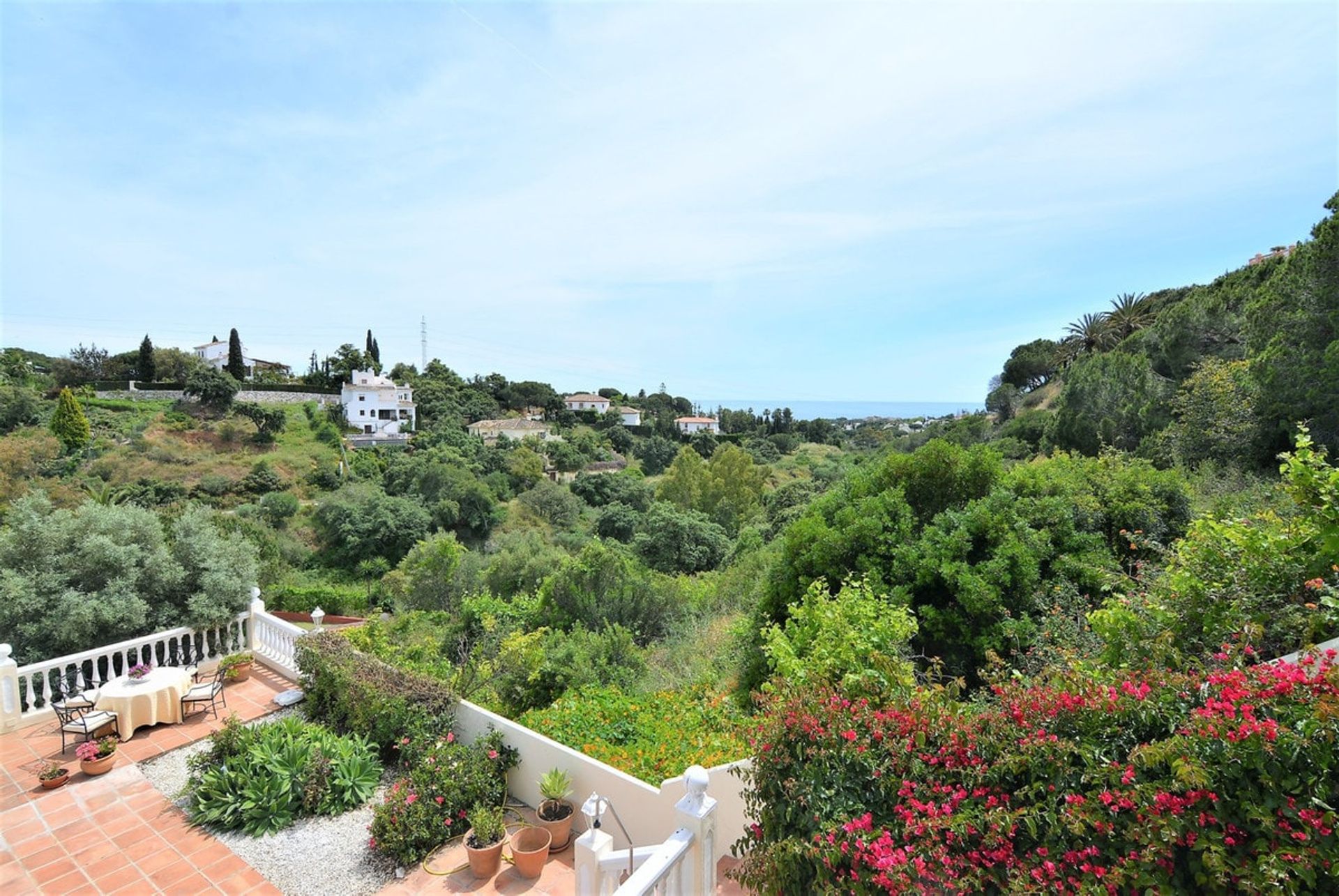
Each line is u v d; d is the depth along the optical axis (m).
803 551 7.72
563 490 42.38
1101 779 2.17
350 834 5.09
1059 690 2.61
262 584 20.16
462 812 5.12
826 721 2.83
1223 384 12.92
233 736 5.82
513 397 75.31
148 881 4.52
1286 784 1.90
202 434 42.75
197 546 8.67
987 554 6.86
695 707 6.96
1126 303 34.69
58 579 7.85
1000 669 4.57
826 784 2.70
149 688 6.65
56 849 4.87
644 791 4.67
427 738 5.77
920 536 7.42
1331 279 11.02
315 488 39.25
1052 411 26.45
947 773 2.55
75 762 6.07
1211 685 2.33
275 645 8.45
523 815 5.32
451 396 67.62
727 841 4.23
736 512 35.69
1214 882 1.89
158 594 8.34
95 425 39.88
